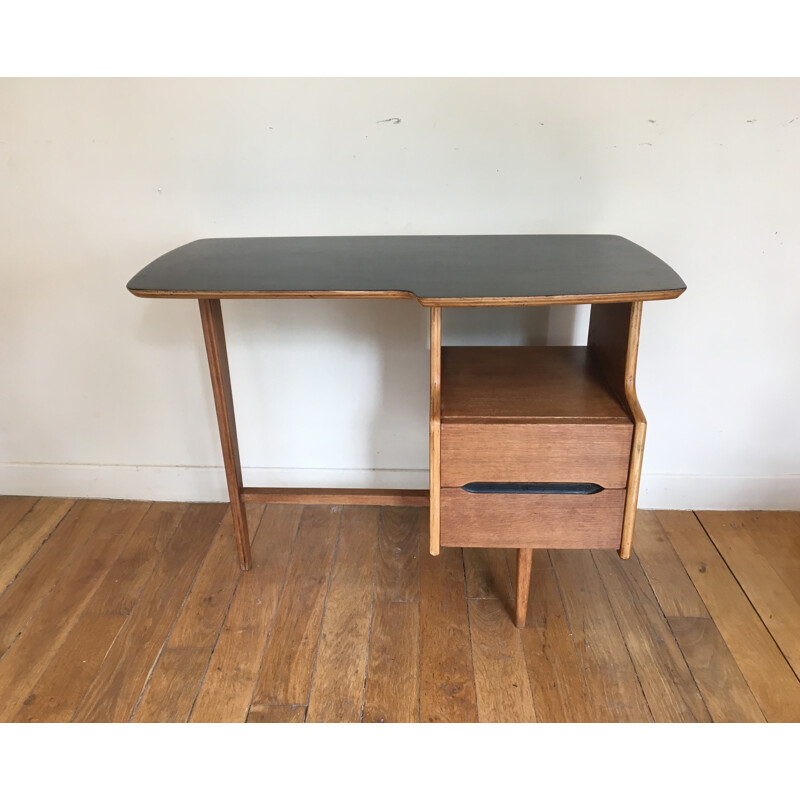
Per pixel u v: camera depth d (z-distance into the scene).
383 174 1.82
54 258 1.96
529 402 1.49
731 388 2.01
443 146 1.78
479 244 1.73
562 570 1.92
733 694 1.54
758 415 2.04
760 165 1.75
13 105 1.78
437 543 1.53
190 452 2.21
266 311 1.99
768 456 2.10
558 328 1.97
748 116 1.71
